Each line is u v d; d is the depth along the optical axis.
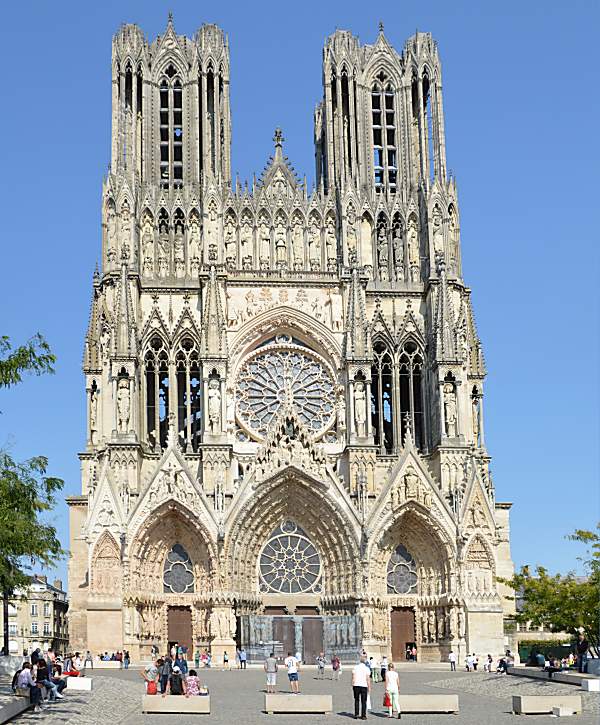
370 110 128.50
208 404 115.31
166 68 127.75
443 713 65.88
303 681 91.38
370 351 119.00
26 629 188.62
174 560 114.06
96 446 118.31
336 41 129.25
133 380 114.75
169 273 121.44
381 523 113.88
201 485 114.00
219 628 110.69
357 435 116.69
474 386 125.50
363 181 126.19
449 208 125.50
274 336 122.19
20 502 64.62
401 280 124.06
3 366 60.00
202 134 126.00
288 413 115.62
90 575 109.75
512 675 89.56
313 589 115.31
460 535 113.62
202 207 122.06
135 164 123.75
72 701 67.81
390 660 113.75
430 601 114.62
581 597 94.88
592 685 74.00
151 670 75.94
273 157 126.88
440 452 116.81
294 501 115.75
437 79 129.38
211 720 61.62
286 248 123.00
